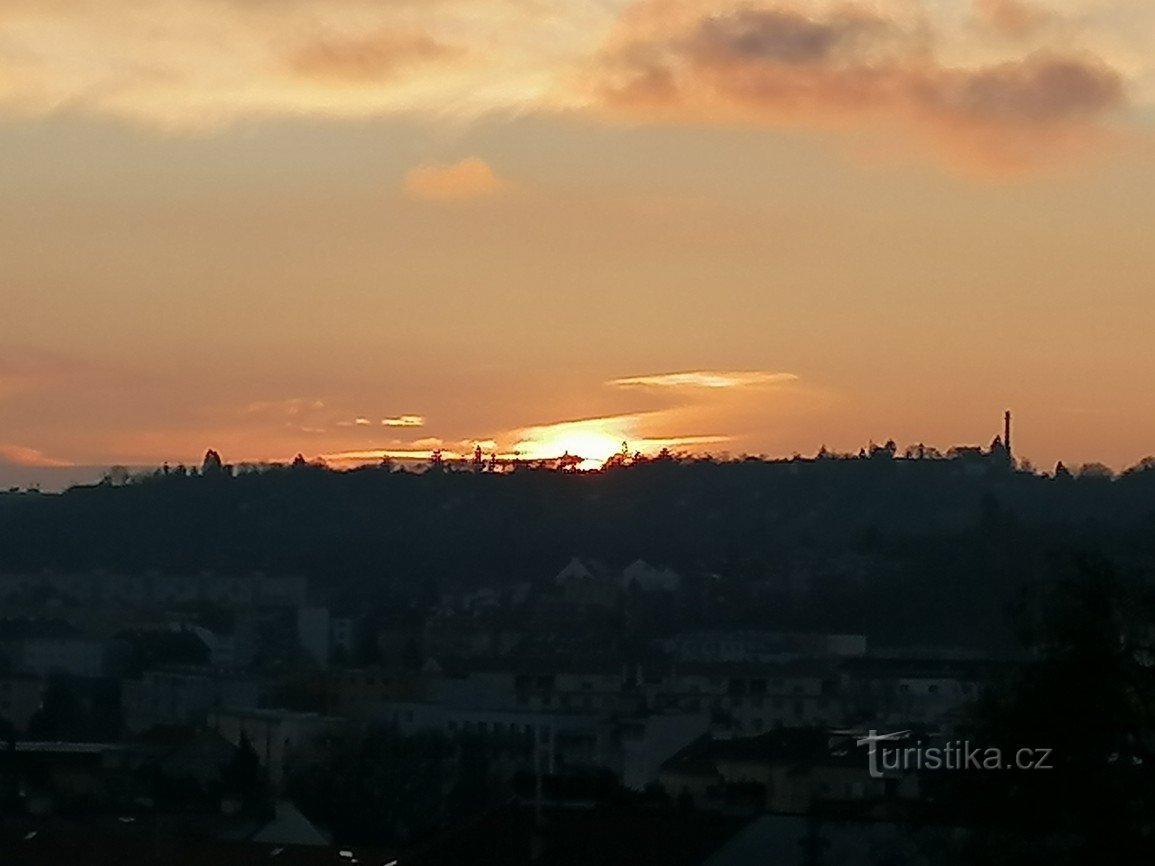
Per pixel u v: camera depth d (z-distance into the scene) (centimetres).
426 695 16425
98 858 6719
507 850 5881
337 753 12050
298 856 6669
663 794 7238
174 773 11544
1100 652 4059
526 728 13462
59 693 17975
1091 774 4031
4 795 10000
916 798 5531
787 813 5747
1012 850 4050
